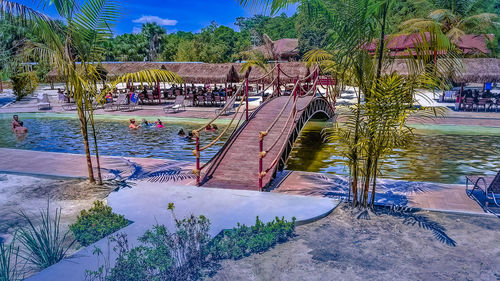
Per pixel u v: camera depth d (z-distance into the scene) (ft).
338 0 21.54
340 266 16.98
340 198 26.25
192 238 17.43
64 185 29.78
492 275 16.19
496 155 43.62
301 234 20.45
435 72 22.18
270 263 17.22
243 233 19.17
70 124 68.85
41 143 53.31
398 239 19.79
